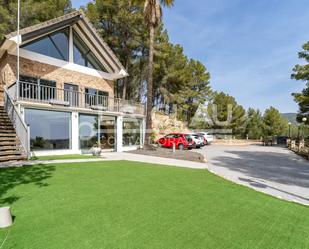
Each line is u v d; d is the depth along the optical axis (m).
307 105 20.97
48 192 5.69
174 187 6.62
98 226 3.86
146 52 27.86
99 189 6.12
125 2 23.36
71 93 15.76
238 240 3.59
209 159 14.34
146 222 4.10
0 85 14.72
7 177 7.11
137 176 7.98
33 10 19.92
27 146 10.38
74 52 17.44
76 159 11.67
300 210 5.13
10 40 12.58
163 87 33.44
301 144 19.31
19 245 3.18
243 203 5.42
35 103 12.56
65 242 3.30
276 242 3.58
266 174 9.67
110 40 25.19
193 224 4.11
